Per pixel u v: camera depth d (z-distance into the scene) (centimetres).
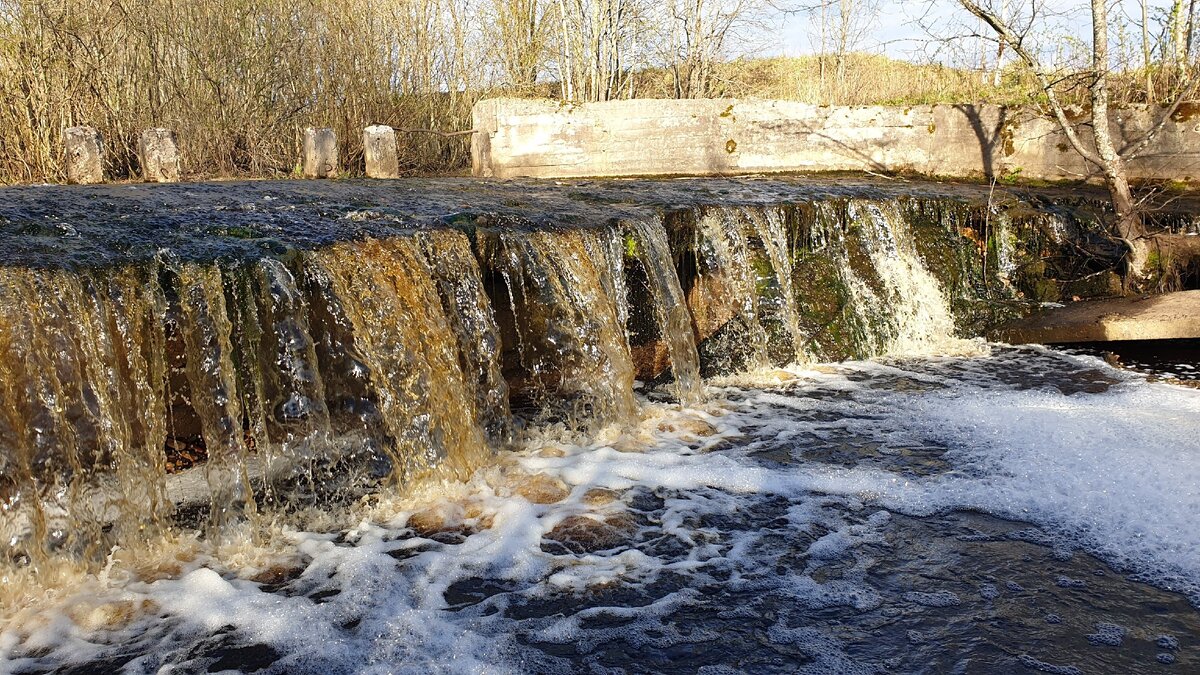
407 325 524
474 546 445
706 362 742
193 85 1160
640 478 531
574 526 466
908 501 496
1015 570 419
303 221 583
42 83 978
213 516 449
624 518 477
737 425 623
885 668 347
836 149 1199
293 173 1114
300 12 1264
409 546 445
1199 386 696
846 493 509
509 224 629
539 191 865
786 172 1198
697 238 761
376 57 1344
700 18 1775
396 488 502
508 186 920
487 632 372
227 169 1156
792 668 348
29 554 393
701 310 762
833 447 579
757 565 429
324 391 513
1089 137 1116
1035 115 1138
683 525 470
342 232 548
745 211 791
